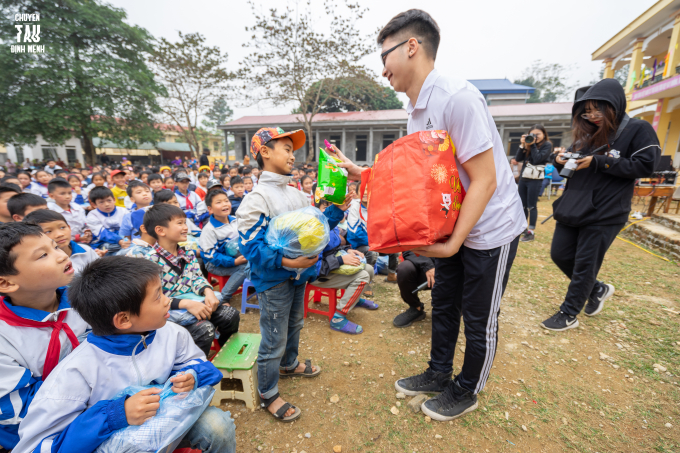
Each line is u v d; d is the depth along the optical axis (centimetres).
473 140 150
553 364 253
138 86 2008
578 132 290
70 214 394
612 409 209
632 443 185
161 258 226
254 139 201
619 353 262
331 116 2480
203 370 141
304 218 177
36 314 136
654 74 1266
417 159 147
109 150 3416
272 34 1838
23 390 127
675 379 231
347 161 215
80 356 126
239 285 353
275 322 196
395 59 167
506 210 172
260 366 201
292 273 195
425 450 186
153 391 121
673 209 740
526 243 571
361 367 258
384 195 151
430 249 158
